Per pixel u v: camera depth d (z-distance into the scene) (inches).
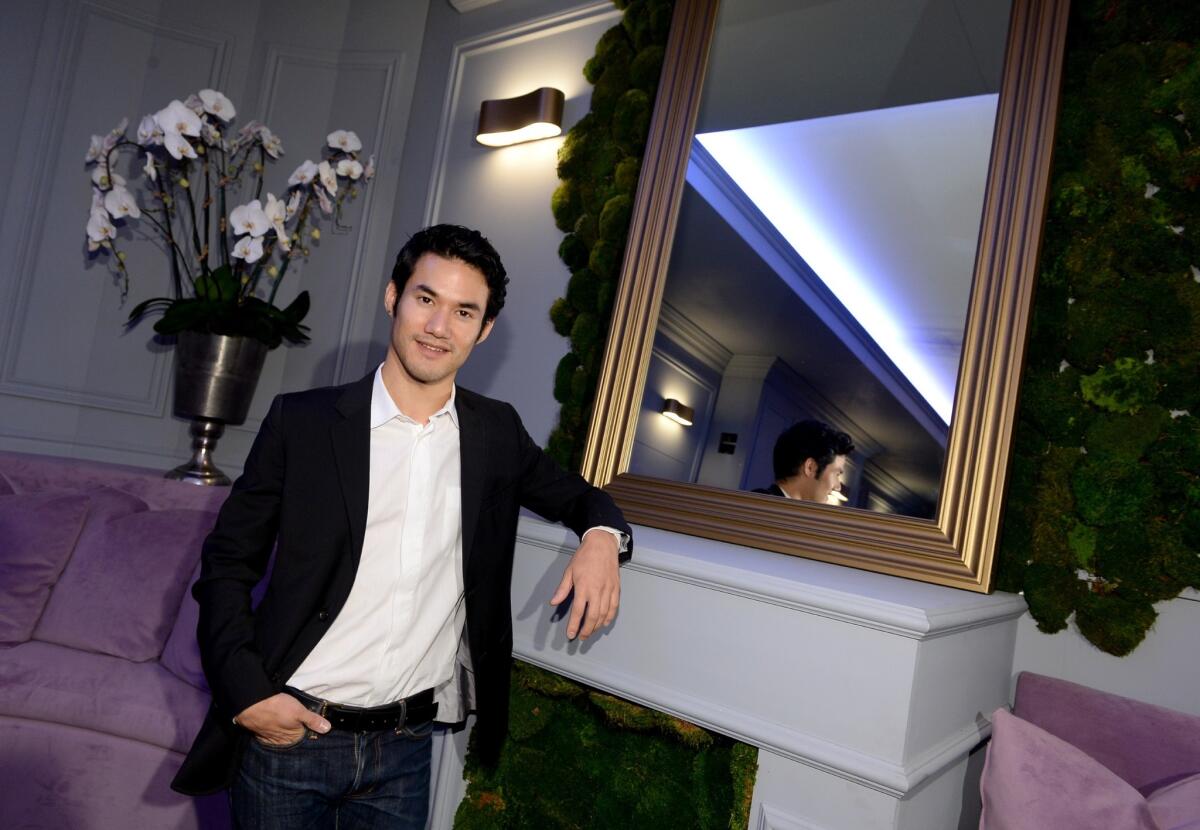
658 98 93.8
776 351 79.2
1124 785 50.6
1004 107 70.0
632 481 84.7
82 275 128.8
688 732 63.2
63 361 127.3
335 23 136.9
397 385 54.5
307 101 136.0
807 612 55.0
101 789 76.0
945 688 55.4
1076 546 66.0
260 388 131.4
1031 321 65.8
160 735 76.7
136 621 88.1
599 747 68.3
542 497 62.9
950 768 59.4
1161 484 63.1
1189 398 62.9
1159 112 67.0
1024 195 67.5
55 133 127.6
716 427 81.0
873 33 80.6
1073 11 71.3
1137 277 65.9
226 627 48.3
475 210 117.3
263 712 47.4
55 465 107.8
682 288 87.3
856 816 52.2
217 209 133.6
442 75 127.2
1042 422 68.1
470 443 56.4
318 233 122.2
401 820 55.3
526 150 112.7
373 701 52.8
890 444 70.2
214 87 135.4
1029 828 50.8
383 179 129.6
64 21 128.6
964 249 70.2
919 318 71.2
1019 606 65.9
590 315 98.3
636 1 101.4
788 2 87.5
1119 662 63.9
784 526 73.2
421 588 54.1
